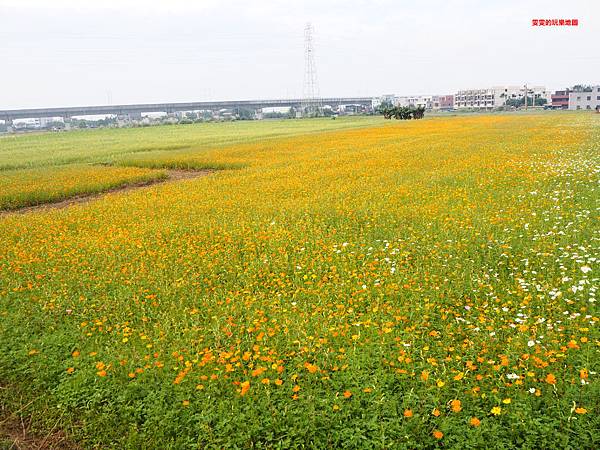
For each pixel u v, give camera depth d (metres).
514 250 8.37
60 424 4.80
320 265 8.30
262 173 20.48
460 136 35.03
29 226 12.70
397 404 4.47
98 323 6.44
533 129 38.69
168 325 6.38
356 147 30.73
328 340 5.64
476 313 6.21
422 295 6.71
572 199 11.41
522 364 4.75
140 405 4.79
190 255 9.24
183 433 4.46
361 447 4.06
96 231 11.93
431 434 4.14
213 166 25.47
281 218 11.73
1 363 5.78
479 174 16.00
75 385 5.18
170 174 24.52
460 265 7.77
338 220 11.30
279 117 173.62
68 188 19.38
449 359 4.91
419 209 11.66
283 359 5.38
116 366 5.48
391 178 16.69
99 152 38.41
